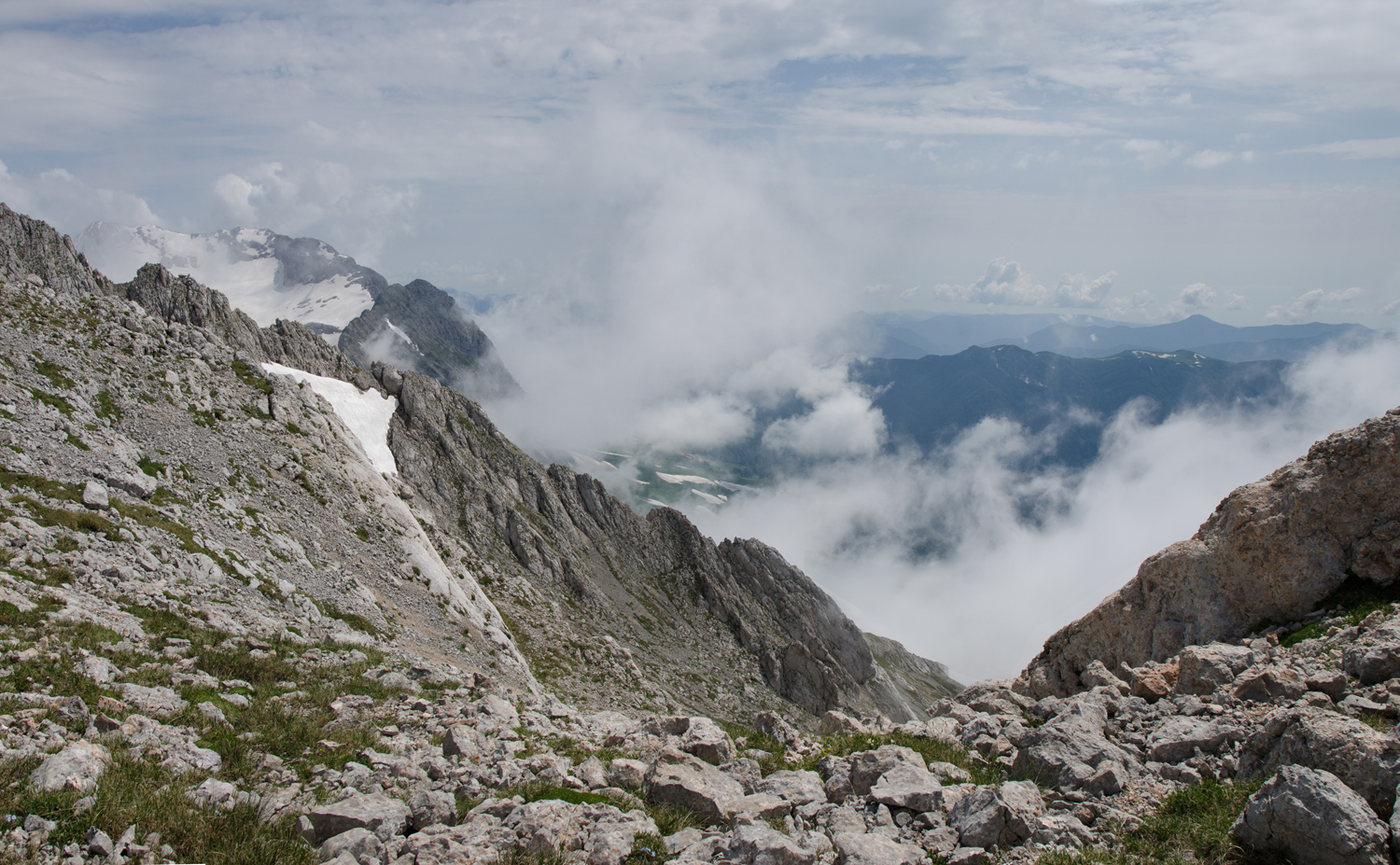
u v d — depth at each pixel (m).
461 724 18.89
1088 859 11.13
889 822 13.13
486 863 11.52
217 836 11.99
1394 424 23.38
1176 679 19.92
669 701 98.62
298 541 54.28
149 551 34.25
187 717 17.64
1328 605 23.27
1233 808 12.07
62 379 53.59
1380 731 12.84
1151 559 28.62
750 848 11.45
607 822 12.95
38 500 33.56
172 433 57.34
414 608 57.94
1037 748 15.13
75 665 18.94
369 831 12.27
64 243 98.81
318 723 19.08
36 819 11.01
